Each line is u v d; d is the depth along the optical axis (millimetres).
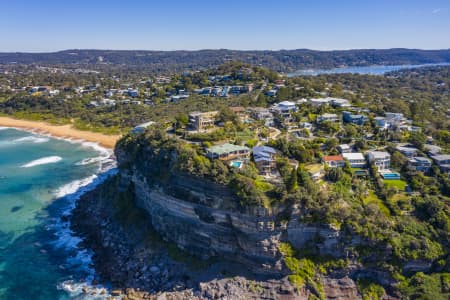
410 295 55844
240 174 61219
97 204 89688
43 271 65688
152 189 73062
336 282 58375
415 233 59188
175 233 68625
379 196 65875
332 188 64125
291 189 58844
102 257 70125
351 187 66375
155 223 74062
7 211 88438
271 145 74062
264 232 59062
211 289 58875
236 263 62812
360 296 57438
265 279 59625
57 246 73750
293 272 58531
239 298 57438
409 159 74188
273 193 59000
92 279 63969
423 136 86500
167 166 71062
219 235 63344
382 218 59562
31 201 94562
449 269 57656
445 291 55031
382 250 57938
